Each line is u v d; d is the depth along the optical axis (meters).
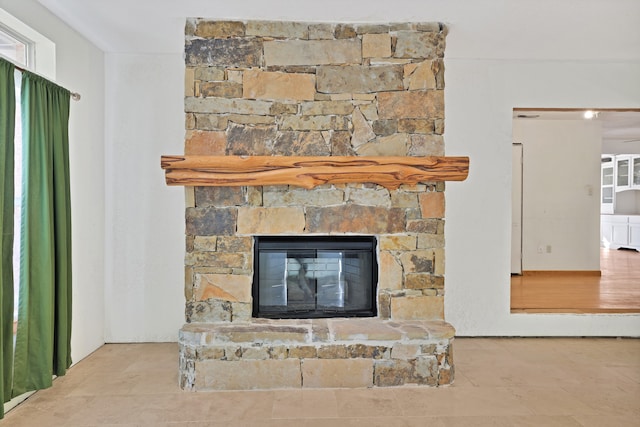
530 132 7.20
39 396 2.95
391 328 3.15
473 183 4.26
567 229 7.25
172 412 2.73
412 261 3.32
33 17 2.96
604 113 6.38
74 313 3.54
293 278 3.41
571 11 3.10
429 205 3.31
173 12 3.11
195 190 3.23
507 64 4.23
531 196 7.22
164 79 4.07
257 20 3.23
